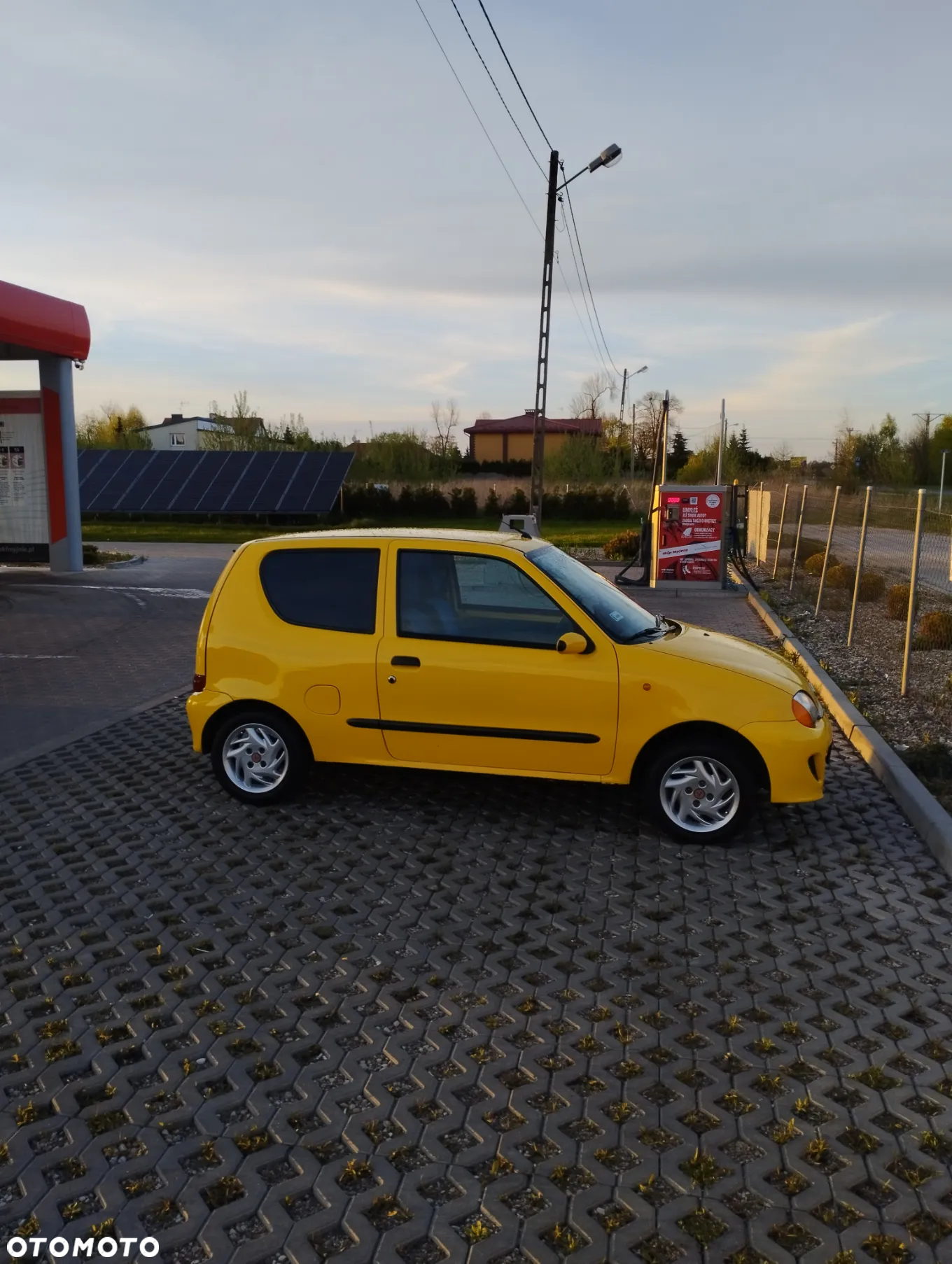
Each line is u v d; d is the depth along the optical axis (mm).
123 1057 3537
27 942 4402
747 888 4906
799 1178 2857
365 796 6312
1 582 18531
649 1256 2578
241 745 6113
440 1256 2600
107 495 38188
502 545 5766
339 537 6023
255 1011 3816
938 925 4500
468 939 4398
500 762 5672
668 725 5363
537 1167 2918
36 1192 2855
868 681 9891
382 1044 3592
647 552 19125
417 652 5684
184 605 15883
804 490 18109
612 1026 3693
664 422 19500
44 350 18094
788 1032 3629
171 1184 2879
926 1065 3434
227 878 5070
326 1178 2891
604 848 5445
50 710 8758
